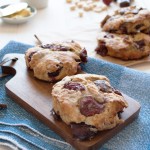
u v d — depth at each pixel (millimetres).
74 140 431
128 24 619
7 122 464
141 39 605
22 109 485
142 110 483
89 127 429
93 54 611
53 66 504
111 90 459
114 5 777
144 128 460
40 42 632
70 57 523
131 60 598
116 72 535
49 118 455
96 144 429
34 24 707
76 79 464
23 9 713
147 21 625
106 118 431
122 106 443
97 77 474
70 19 722
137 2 780
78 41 647
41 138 447
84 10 757
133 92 507
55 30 682
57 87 460
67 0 791
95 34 667
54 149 435
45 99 482
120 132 453
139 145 441
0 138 442
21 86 502
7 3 767
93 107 432
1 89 518
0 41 651
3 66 538
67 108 432
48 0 784
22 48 592
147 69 584
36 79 514
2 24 706
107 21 655
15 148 434
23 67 536
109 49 598
